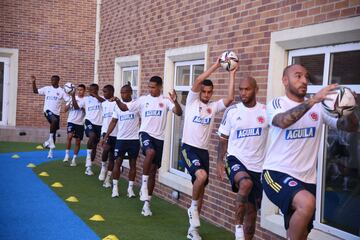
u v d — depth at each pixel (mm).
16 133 16109
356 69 4867
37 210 7445
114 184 8664
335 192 5277
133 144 8492
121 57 11141
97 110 10789
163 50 8922
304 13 5297
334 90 3744
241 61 6504
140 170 9711
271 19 5883
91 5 17422
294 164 4008
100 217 7102
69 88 11781
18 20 16625
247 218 5375
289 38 5508
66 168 11703
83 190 9133
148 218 7203
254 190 5293
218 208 6938
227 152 5551
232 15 6727
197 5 7695
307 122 3984
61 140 16719
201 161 6102
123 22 11070
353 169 5125
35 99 16953
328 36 4969
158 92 7418
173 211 7715
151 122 7297
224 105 6094
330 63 5184
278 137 4047
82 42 17391
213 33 7223
